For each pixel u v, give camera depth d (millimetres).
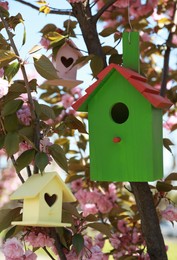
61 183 1203
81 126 1383
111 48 1491
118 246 1639
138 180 1256
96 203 1752
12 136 1264
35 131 1288
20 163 1254
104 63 1456
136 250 1605
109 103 1282
